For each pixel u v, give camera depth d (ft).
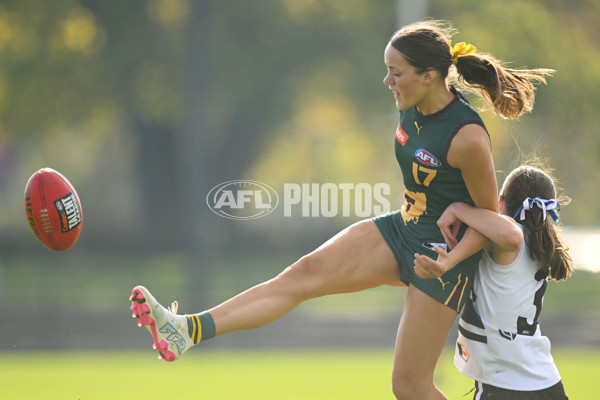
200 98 215.51
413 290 52.11
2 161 399.03
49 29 302.04
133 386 102.99
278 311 51.29
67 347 163.12
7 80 301.63
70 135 349.20
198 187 213.66
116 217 313.32
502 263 51.90
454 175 50.47
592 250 186.19
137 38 302.66
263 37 303.27
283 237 270.26
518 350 51.60
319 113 325.01
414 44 49.19
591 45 280.51
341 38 303.89
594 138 214.28
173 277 263.29
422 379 52.47
